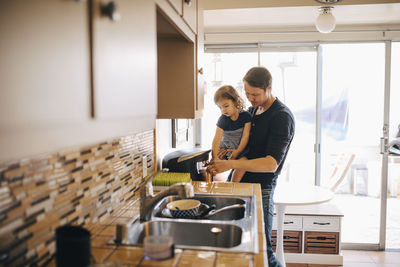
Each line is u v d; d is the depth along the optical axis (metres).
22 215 0.91
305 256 3.28
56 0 0.55
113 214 1.56
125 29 0.80
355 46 3.77
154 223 1.50
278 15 3.22
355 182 4.27
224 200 1.95
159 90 1.96
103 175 1.44
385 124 3.69
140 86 0.90
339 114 3.92
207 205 1.88
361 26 3.64
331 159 4.18
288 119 2.27
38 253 0.98
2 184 0.83
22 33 0.48
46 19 0.53
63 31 0.57
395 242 3.79
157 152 2.46
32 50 0.50
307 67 3.80
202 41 2.14
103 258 1.15
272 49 3.79
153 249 1.13
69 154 1.15
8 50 0.46
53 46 0.54
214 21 3.46
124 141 1.70
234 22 3.50
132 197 1.83
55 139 0.57
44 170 1.01
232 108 2.59
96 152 1.37
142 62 0.91
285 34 3.69
